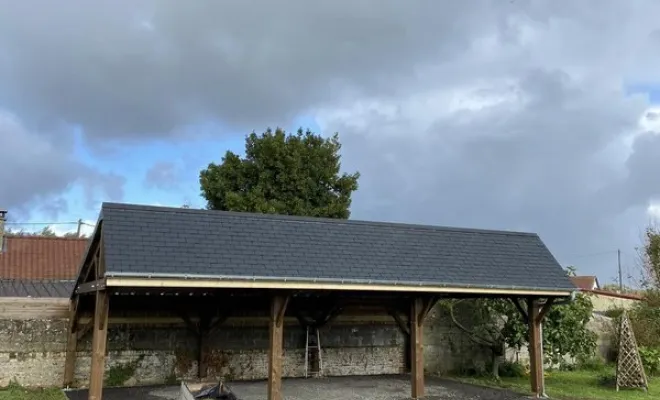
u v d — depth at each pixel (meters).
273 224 11.00
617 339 16.80
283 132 23.27
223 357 12.74
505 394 11.89
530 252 13.04
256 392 11.25
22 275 20.25
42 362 11.23
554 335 13.76
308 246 10.61
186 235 9.73
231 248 9.78
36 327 11.26
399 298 13.59
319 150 23.05
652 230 21.98
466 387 12.73
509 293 11.39
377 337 14.56
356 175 23.64
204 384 9.62
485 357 15.56
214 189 22.44
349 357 14.15
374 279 10.11
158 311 12.21
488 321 14.69
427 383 13.24
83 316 11.50
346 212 22.75
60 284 15.70
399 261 11.04
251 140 23.33
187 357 12.41
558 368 16.03
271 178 22.17
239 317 13.00
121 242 8.92
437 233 12.64
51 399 10.05
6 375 10.95
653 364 15.60
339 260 10.44
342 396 11.12
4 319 11.05
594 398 11.92
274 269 9.52
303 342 13.76
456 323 14.67
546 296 11.99
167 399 10.28
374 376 13.88
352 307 14.33
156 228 9.62
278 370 9.56
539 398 11.62
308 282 9.54
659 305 19.28
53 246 22.64
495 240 13.13
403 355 14.83
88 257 10.33
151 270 8.47
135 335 11.98
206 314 12.46
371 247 11.27
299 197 22.12
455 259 11.77
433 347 15.09
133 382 11.86
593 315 16.88
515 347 14.96
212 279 8.81
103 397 10.41
